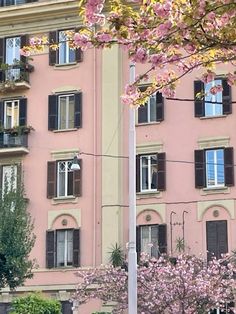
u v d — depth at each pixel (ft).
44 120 115.44
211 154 107.86
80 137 113.29
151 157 110.22
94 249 108.47
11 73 116.88
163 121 110.42
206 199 106.11
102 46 32.94
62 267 109.29
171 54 33.45
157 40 32.12
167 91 36.94
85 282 89.20
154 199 108.27
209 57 35.45
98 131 112.88
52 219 111.34
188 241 105.40
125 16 31.78
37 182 113.19
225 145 107.04
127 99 36.35
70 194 112.06
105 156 111.45
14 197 89.45
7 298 109.60
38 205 112.27
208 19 31.53
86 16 31.86
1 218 86.12
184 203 106.83
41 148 114.21
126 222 108.78
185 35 31.94
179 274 80.69
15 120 116.98
